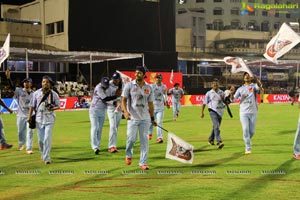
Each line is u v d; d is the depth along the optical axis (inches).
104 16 1652.3
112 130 409.4
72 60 1416.1
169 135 326.0
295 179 289.3
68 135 566.6
